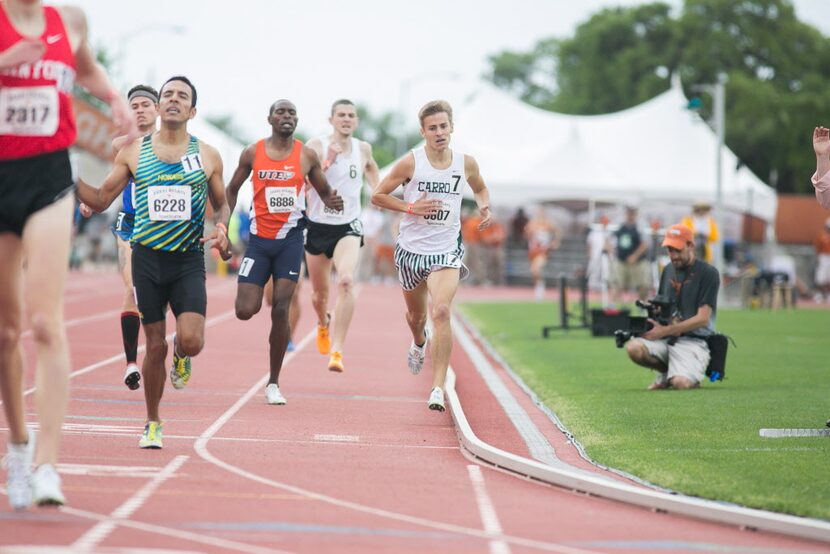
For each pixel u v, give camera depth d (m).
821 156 20.56
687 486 15.70
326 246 26.91
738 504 14.84
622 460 17.89
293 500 14.62
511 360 34.84
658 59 146.62
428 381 29.66
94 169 74.56
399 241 22.19
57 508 13.62
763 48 142.88
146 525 12.95
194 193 17.86
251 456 17.80
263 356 34.00
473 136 93.69
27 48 13.17
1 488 14.67
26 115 13.28
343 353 36.03
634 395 26.08
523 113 96.38
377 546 12.40
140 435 19.38
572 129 88.00
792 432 20.33
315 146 26.44
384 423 22.09
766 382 28.88
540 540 12.97
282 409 23.39
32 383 25.59
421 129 21.78
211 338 39.00
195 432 19.97
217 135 91.19
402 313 55.03
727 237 91.38
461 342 42.62
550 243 73.31
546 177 86.06
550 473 16.33
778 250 89.06
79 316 46.28
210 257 90.12
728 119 137.50
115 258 93.44
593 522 14.00
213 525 13.09
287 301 23.45
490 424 22.50
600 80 151.75
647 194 86.06
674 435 20.36
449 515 14.10
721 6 143.50
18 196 13.32
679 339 27.52
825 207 20.67
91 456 17.19
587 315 50.81
